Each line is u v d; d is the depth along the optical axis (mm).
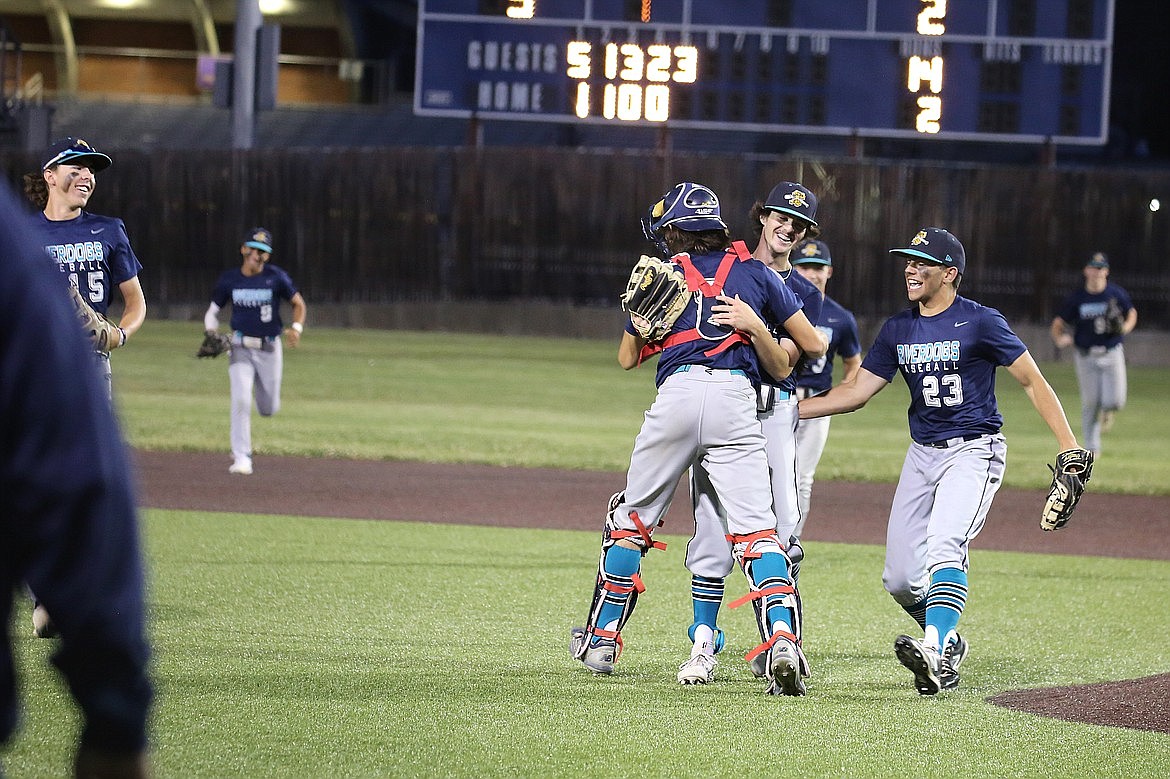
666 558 31516
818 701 18062
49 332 5527
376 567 28656
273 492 40656
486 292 121438
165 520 34625
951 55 107188
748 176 116812
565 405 69625
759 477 18594
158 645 20203
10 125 128375
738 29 107500
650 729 16125
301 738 15141
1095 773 14633
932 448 20422
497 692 17844
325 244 123000
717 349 18500
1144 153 172625
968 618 25297
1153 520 40594
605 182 119000
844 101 108062
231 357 43625
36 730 14984
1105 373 53031
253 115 101062
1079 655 21891
